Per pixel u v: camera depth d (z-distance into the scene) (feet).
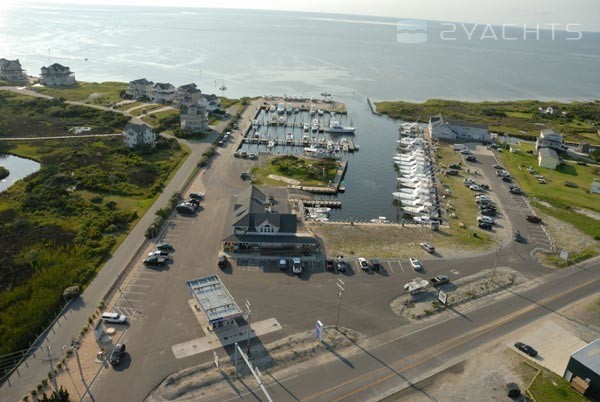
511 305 262.06
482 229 356.59
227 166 458.91
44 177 394.93
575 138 644.27
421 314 249.34
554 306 263.29
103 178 400.26
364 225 352.69
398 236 337.72
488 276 290.56
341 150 552.82
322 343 222.69
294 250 303.89
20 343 212.23
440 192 427.74
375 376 204.54
